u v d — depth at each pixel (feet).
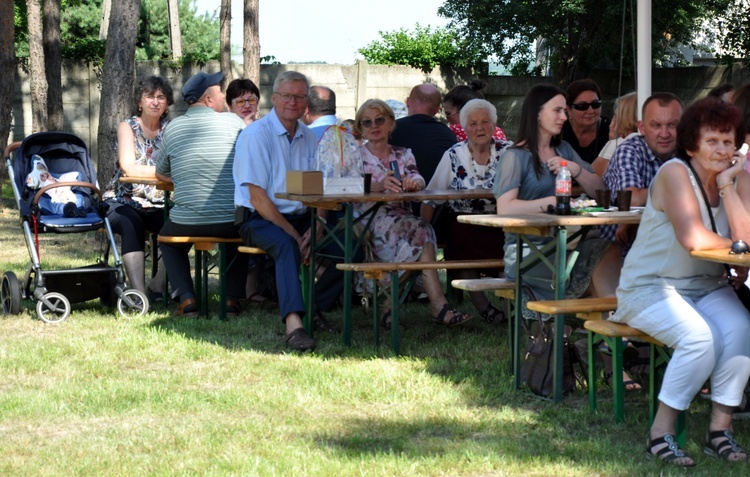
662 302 13.46
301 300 20.26
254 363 19.10
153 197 25.64
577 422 15.15
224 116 23.75
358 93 66.69
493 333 22.13
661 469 12.82
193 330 22.30
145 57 124.57
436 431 14.87
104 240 34.09
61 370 18.65
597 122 23.88
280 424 15.15
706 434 13.78
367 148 22.24
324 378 17.63
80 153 25.29
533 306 15.90
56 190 24.45
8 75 43.16
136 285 24.63
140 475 12.81
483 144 22.70
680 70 66.49
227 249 24.50
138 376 18.19
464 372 18.11
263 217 21.35
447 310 21.57
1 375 18.26
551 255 16.99
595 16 64.13
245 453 13.67
